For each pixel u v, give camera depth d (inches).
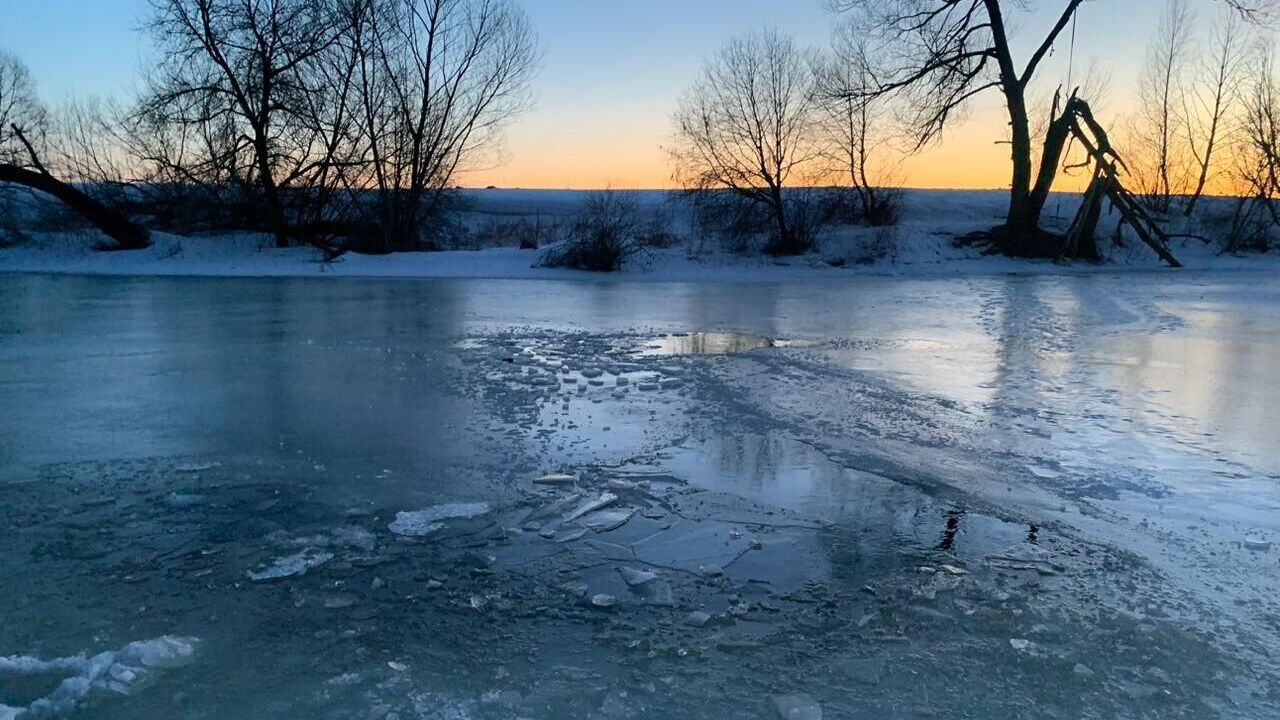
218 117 1269.7
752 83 1342.3
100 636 160.9
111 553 200.7
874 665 149.1
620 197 1482.5
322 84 1284.4
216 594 179.2
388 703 137.4
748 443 293.4
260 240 1385.3
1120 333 574.9
